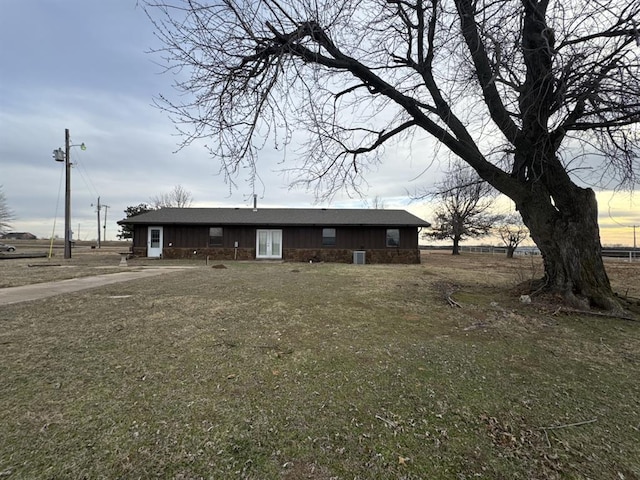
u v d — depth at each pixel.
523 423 2.29
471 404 2.53
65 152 18.95
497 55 4.02
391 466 1.83
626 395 2.73
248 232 19.31
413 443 2.04
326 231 19.12
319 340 4.02
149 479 1.69
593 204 6.01
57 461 1.80
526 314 5.43
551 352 3.74
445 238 29.12
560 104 5.08
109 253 25.31
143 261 17.30
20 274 10.48
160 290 7.50
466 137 6.52
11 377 2.85
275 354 3.52
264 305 5.94
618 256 20.55
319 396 2.62
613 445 2.06
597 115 5.16
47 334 4.11
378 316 5.25
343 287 8.12
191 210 21.84
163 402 2.47
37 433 2.05
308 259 19.05
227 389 2.71
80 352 3.49
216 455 1.88
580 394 2.74
